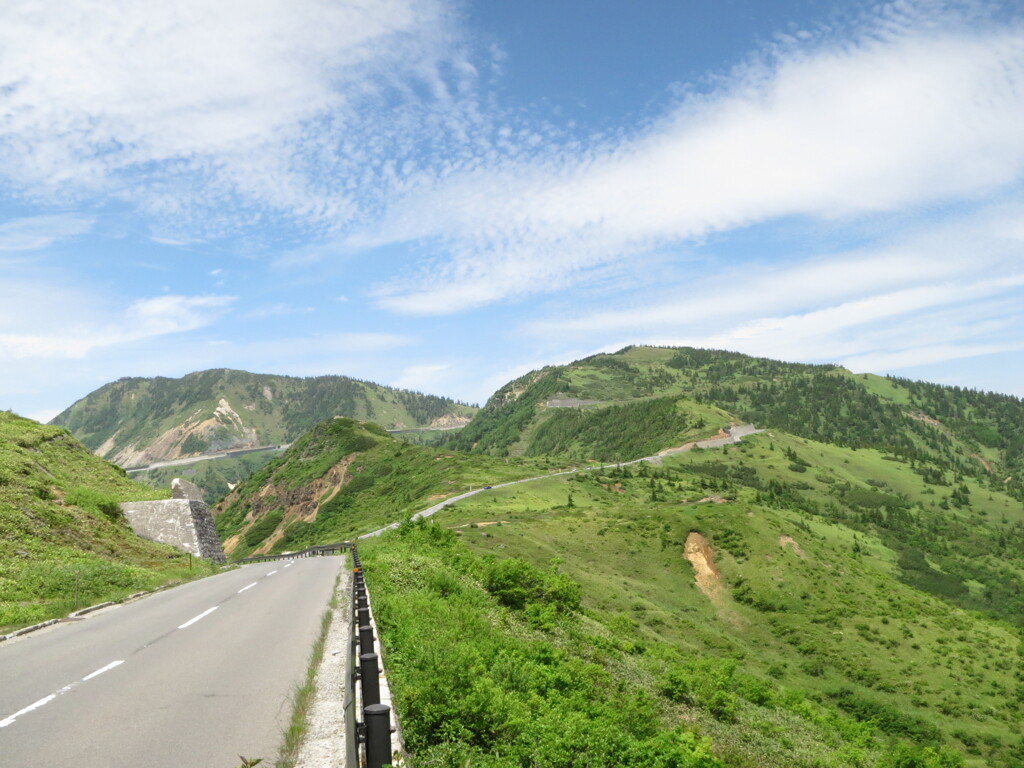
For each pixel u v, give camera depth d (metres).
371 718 5.71
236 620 17.92
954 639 87.75
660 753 13.94
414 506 146.50
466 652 14.50
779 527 118.56
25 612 19.05
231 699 9.88
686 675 34.38
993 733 66.44
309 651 13.54
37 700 9.83
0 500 30.91
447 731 10.23
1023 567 196.25
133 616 19.30
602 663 31.09
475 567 39.16
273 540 181.62
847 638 86.56
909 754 37.25
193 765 7.15
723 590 102.06
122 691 10.36
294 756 7.46
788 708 44.91
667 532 115.31
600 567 103.06
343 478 198.25
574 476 190.75
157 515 42.12
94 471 50.56
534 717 13.41
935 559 196.50
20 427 50.47
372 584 24.39
